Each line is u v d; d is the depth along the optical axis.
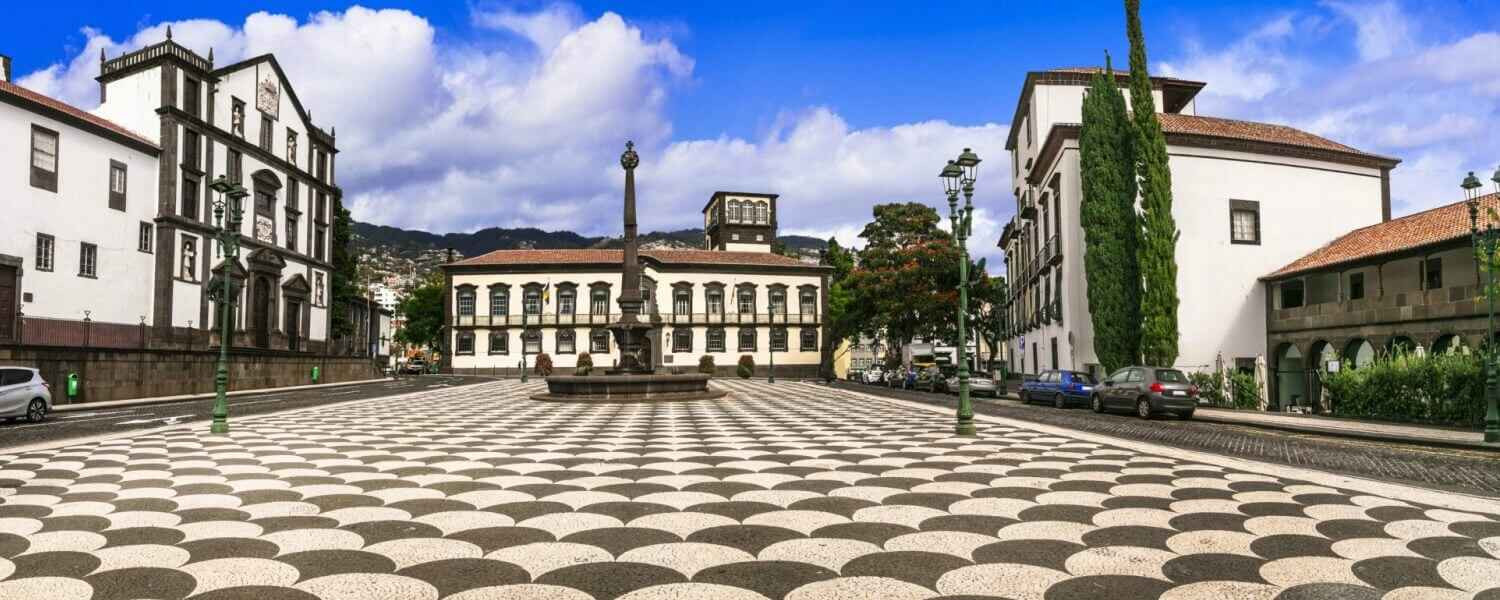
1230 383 26.88
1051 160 34.88
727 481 9.17
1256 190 31.59
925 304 55.00
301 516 7.23
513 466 10.55
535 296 68.38
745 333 71.62
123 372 29.61
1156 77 37.84
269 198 45.56
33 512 7.43
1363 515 7.13
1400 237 26.58
